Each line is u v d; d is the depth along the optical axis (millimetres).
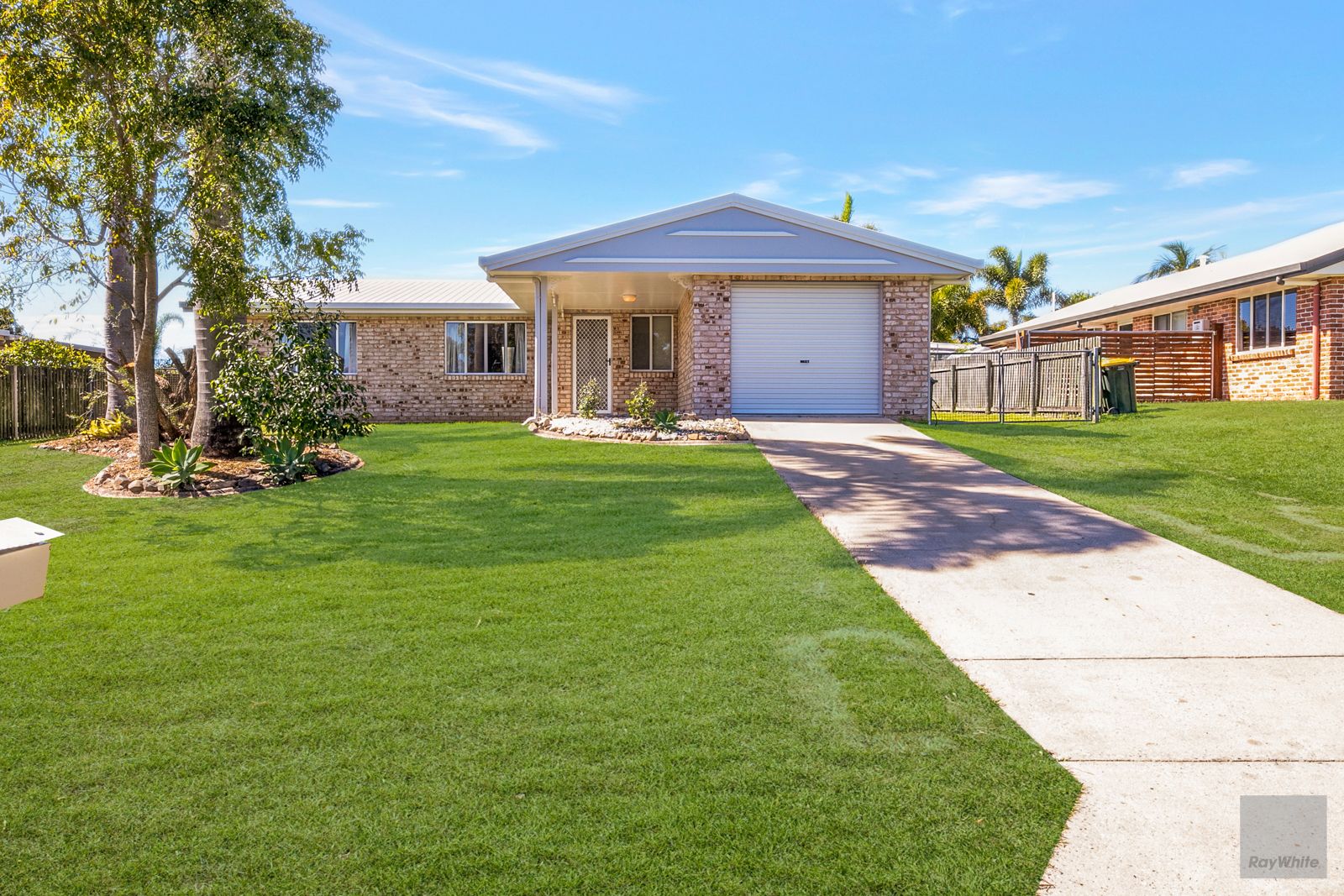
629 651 4219
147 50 9266
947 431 13562
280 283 11016
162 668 4070
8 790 2949
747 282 15828
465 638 4422
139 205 9445
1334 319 17672
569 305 20844
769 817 2738
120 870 2492
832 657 4133
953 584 5355
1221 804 2854
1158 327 23641
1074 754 3193
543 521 7355
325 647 4328
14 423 14977
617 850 2562
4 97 9023
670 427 13086
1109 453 10773
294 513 7992
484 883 2414
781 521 7129
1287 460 9680
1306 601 4965
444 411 21953
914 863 2504
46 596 5285
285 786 2953
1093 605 4945
